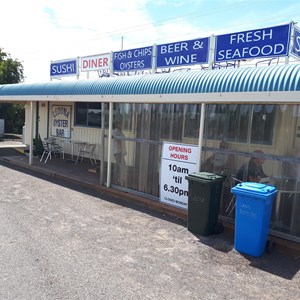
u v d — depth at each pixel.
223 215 6.19
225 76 5.72
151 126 7.35
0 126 23.91
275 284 4.08
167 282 4.00
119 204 7.38
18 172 10.70
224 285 4.00
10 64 29.36
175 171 6.81
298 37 7.41
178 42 9.45
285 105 5.38
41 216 6.30
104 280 3.96
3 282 3.78
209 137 6.34
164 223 6.20
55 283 3.83
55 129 14.37
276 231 5.45
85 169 11.12
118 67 11.36
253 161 5.77
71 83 9.41
